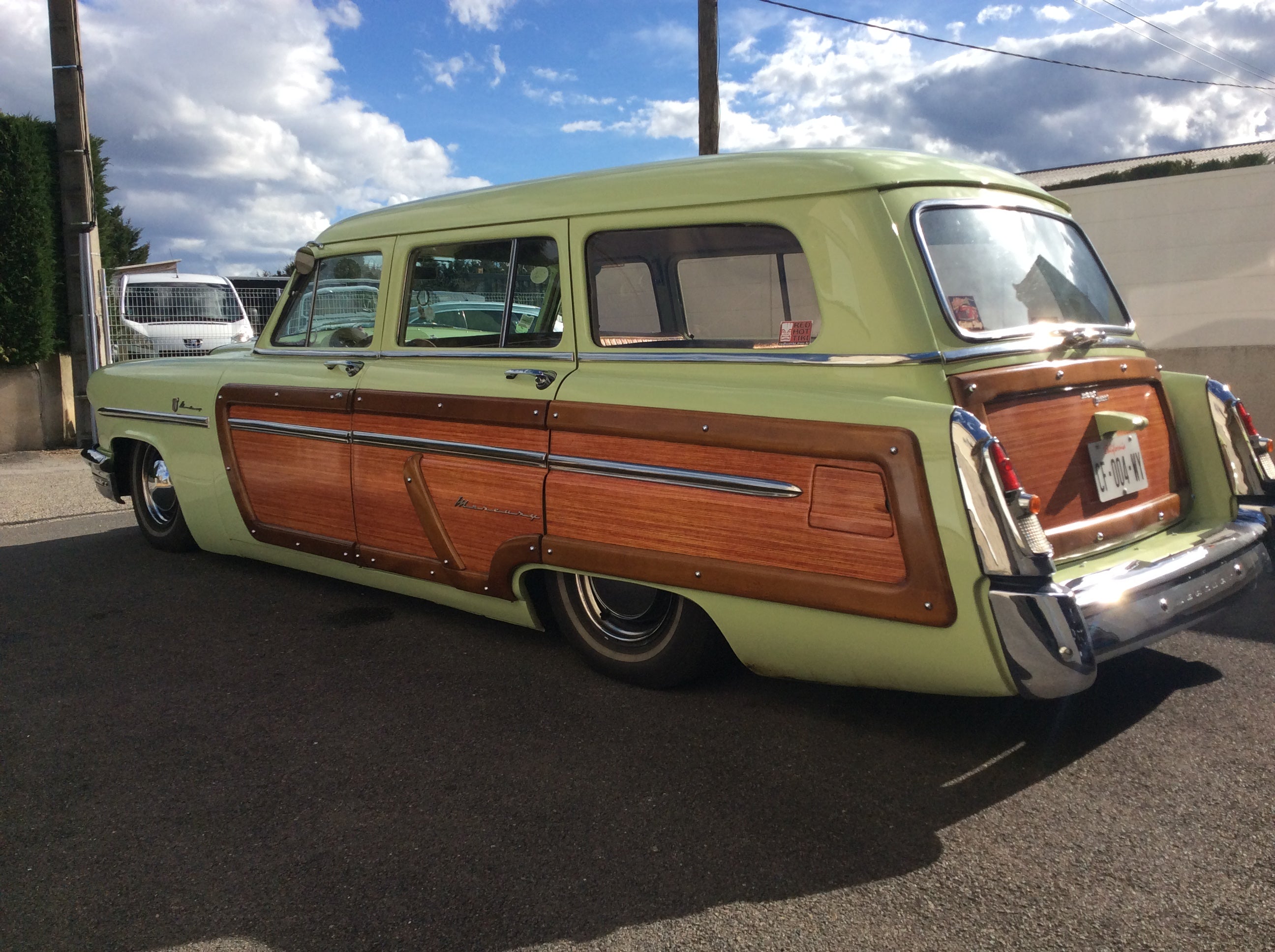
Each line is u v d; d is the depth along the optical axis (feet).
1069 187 31.37
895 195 9.37
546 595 12.30
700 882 7.58
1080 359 10.20
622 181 11.01
